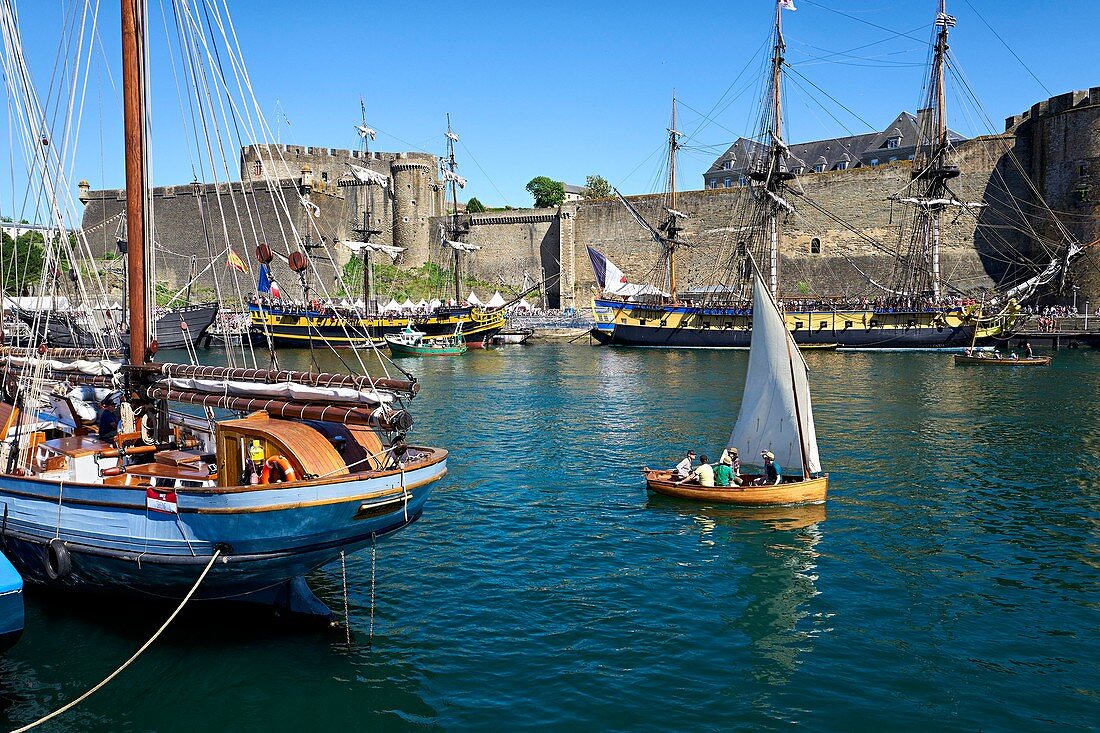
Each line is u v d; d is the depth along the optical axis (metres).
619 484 28.08
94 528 15.66
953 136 118.06
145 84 18.95
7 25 20.86
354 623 16.83
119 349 21.02
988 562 20.20
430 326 90.25
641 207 117.19
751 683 14.54
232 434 15.46
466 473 29.80
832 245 107.81
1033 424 37.84
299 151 126.12
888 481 27.86
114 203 122.25
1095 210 89.44
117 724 13.20
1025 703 13.80
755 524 23.31
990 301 91.31
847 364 67.56
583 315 111.06
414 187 129.88
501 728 13.20
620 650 15.79
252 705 13.73
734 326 86.94
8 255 48.72
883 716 13.45
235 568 15.09
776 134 90.81
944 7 91.06
